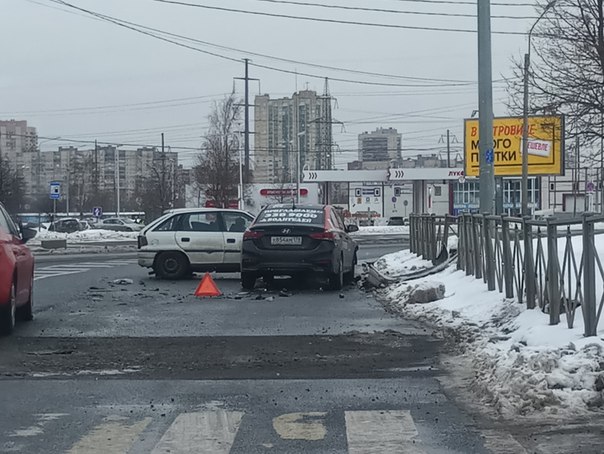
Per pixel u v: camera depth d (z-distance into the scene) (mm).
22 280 12164
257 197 64875
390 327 12133
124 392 8242
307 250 16484
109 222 61781
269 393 8172
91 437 6648
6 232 11797
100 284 18781
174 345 10766
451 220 18734
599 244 12414
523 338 9641
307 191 65688
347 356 9984
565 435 6570
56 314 13688
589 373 7562
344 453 6199
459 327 11672
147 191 73812
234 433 6766
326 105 74375
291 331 11812
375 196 75688
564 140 20719
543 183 55156
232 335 11500
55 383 8625
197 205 64250
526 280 11242
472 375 8781
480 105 17953
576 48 18812
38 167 94250
